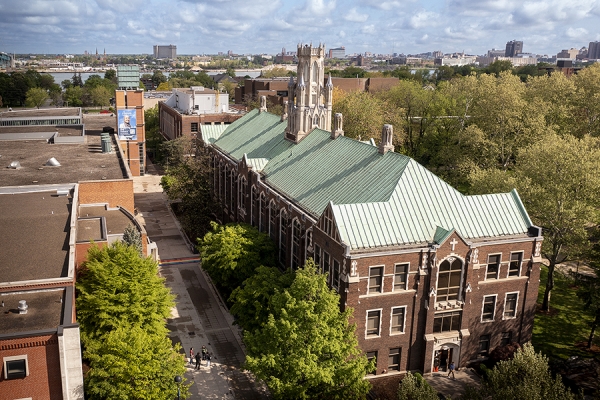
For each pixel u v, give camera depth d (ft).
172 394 147.33
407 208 185.16
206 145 368.68
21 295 144.66
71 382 129.39
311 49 266.16
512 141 345.10
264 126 330.95
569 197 223.71
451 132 434.71
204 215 321.32
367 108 418.31
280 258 238.89
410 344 182.60
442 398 170.09
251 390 177.37
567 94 402.52
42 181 255.29
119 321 156.87
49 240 180.34
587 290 209.87
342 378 150.41
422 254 175.63
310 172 239.50
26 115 501.56
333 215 176.86
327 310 154.81
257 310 179.83
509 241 186.39
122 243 187.42
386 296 175.42
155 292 167.73
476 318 188.24
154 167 526.98
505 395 128.47
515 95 350.64
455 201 192.13
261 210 260.42
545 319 225.97
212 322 221.25
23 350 123.95
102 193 252.21
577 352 200.75
